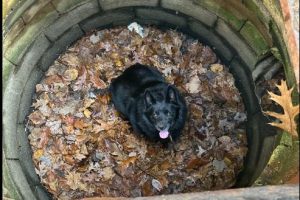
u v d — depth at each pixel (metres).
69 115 3.56
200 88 3.60
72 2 3.31
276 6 2.42
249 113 3.46
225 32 3.35
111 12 3.58
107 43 3.70
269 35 2.76
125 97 3.40
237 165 3.46
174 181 3.43
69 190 3.44
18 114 3.36
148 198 2.05
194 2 3.30
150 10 3.59
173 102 3.23
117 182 3.44
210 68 3.63
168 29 3.70
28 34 3.21
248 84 3.39
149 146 3.50
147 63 3.66
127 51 3.69
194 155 3.49
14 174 2.98
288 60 2.38
